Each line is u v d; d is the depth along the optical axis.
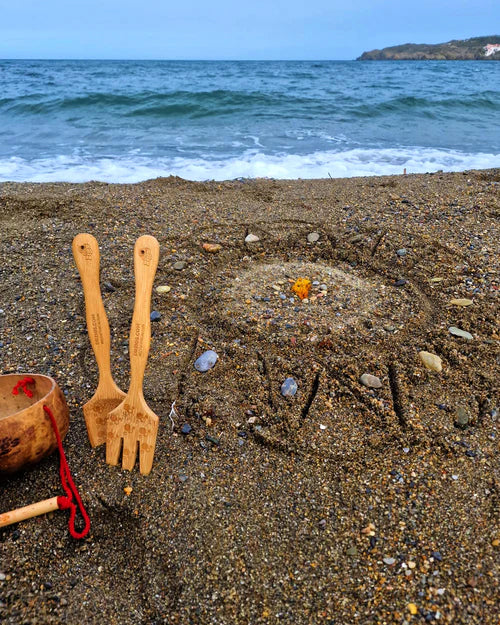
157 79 6.20
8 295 0.74
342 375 0.58
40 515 0.42
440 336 0.64
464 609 0.35
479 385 0.56
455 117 2.95
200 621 0.36
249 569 0.38
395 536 0.41
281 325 0.67
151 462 0.45
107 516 0.43
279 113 3.02
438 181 1.27
